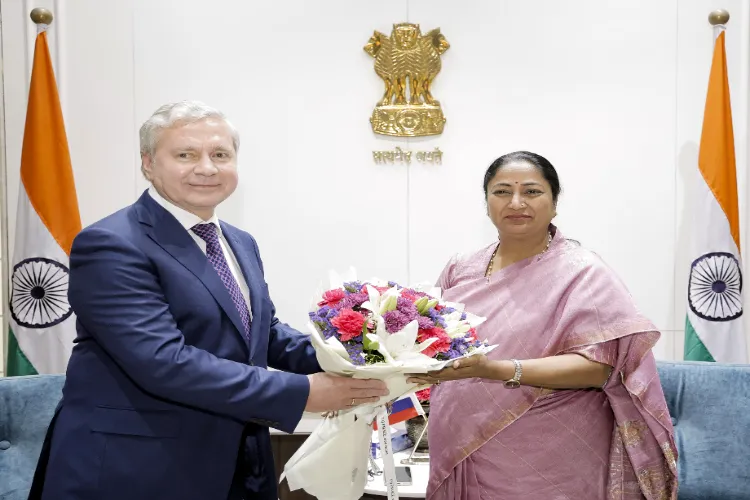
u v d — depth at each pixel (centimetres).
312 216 351
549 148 347
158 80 347
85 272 152
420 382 167
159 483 152
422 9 346
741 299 318
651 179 345
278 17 346
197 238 168
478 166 349
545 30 345
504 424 188
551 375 178
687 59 342
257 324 169
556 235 202
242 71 347
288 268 353
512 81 346
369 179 351
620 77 344
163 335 150
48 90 321
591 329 183
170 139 160
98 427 152
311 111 349
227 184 165
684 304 346
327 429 180
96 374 156
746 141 342
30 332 313
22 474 225
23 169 319
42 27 330
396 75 344
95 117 348
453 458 192
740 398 231
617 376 189
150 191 167
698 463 229
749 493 223
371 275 353
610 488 188
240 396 151
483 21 346
